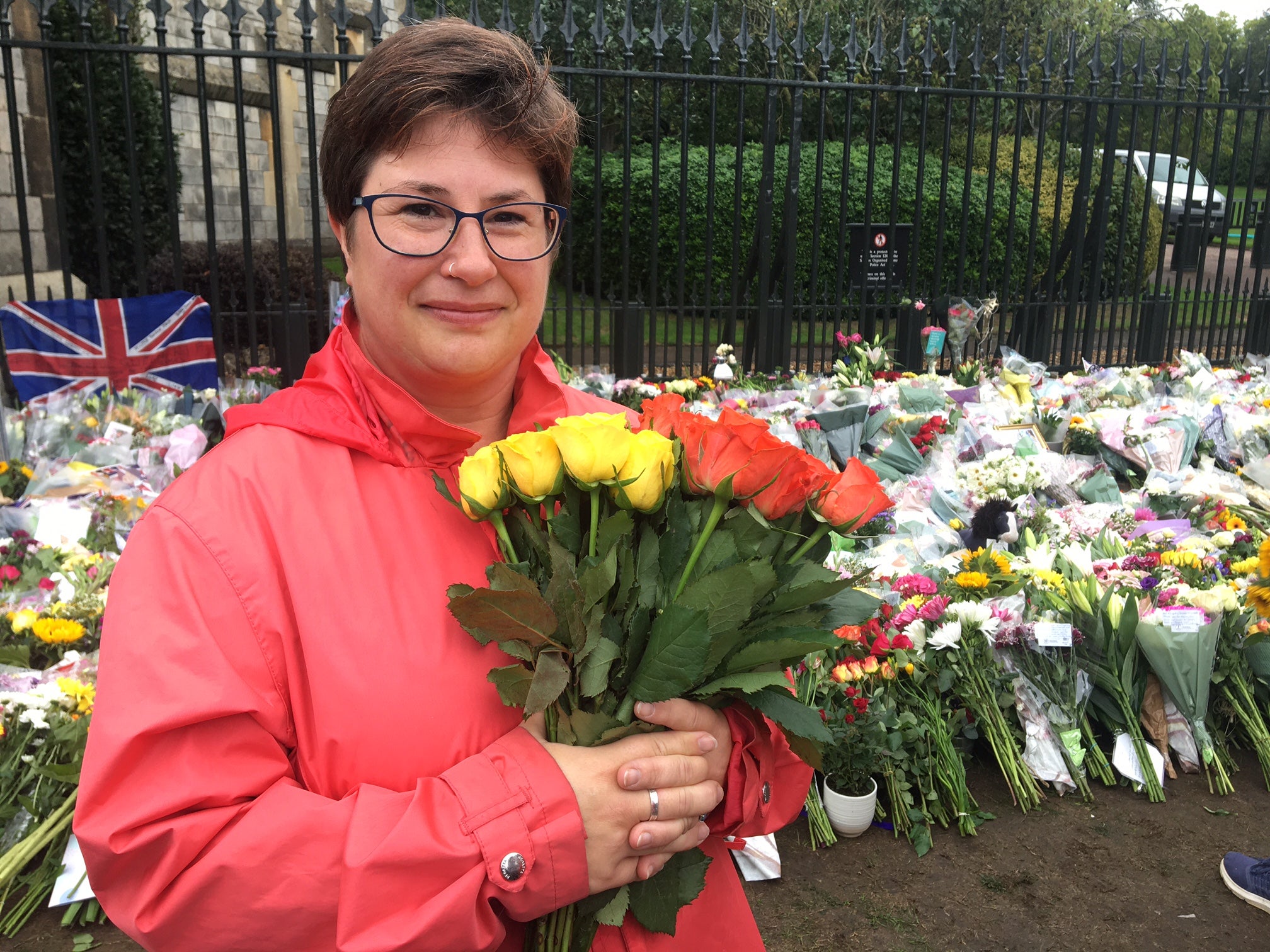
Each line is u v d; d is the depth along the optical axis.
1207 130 20.39
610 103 16.61
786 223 7.85
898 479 5.16
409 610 1.10
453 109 1.12
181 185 12.44
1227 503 4.92
